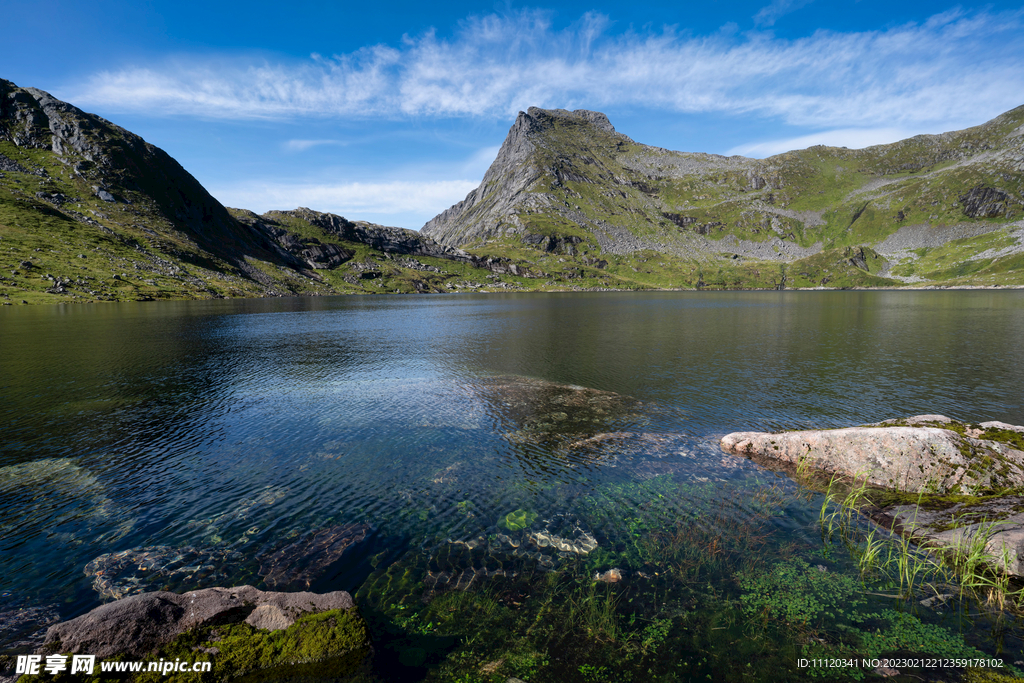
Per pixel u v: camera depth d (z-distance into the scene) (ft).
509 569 36.11
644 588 33.37
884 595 31.81
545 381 111.65
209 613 28.66
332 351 161.17
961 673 24.43
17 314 282.97
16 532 42.73
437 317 305.12
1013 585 31.04
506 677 25.21
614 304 452.35
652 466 58.80
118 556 38.50
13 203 549.95
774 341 175.11
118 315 284.20
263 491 52.29
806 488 50.96
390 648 27.48
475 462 61.11
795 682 24.27
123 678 24.04
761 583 33.65
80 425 78.02
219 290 551.18
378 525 43.86
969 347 152.76
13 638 28.17
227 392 101.86
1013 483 46.93
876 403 89.76
